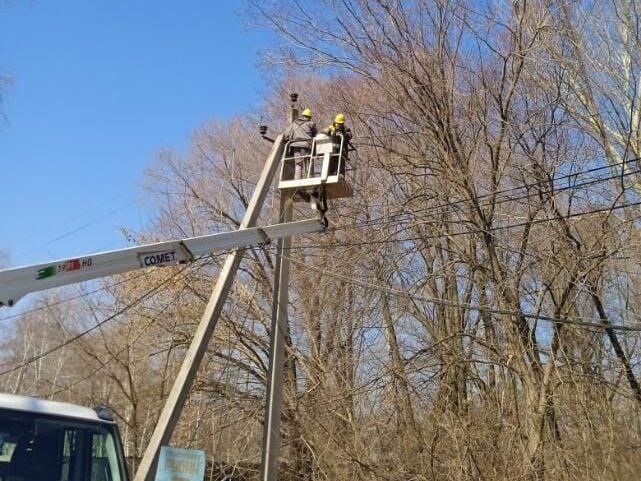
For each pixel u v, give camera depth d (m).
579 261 12.98
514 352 13.45
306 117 13.32
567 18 13.68
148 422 20.05
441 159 14.20
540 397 12.94
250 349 18.91
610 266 13.37
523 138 13.88
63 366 29.33
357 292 14.83
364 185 15.21
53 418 5.75
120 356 20.11
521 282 13.77
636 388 13.22
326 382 14.81
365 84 15.97
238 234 10.00
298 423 15.16
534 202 13.41
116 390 22.14
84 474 5.64
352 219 15.47
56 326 25.47
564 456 12.02
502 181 14.36
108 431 6.00
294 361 17.11
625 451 12.05
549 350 13.33
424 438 13.07
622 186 12.24
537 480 11.91
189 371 11.05
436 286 14.97
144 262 8.36
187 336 18.69
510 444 12.54
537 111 13.85
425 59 14.24
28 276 6.98
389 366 13.90
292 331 16.77
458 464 12.19
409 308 14.43
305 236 16.69
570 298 13.25
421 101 14.23
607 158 13.64
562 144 13.73
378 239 14.72
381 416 13.69
